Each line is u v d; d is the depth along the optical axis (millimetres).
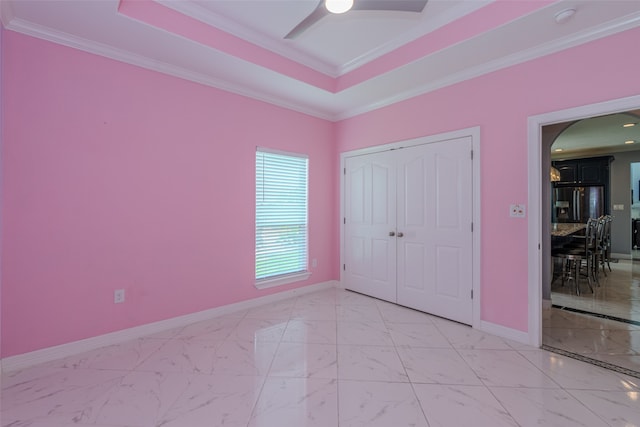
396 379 2051
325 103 3814
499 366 2217
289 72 3059
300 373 2123
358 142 4051
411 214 3447
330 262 4391
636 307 3541
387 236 3709
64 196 2342
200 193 3086
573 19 2072
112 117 2547
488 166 2797
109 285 2555
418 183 3371
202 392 1906
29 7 1977
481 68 2795
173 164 2900
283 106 3773
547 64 2439
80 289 2420
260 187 3605
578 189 6734
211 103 3152
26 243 2197
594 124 4598
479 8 2285
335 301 3756
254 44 2787
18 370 2148
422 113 3324
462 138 2984
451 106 3068
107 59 2516
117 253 2594
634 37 2066
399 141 3553
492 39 2332
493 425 1622
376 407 1769
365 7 2207
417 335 2752
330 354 2396
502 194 2709
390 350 2463
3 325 2121
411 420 1661
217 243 3221
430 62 2721
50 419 1659
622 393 1895
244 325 2988
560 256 4199
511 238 2656
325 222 4309
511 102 2643
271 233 3721
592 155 6965
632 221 6922
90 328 2467
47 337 2283
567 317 3219
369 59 3109
